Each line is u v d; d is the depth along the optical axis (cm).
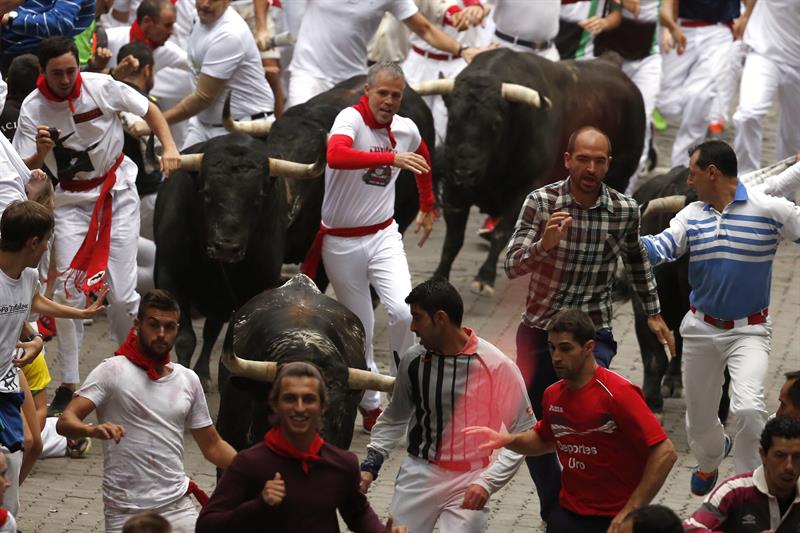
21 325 1808
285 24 3919
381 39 3916
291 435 1462
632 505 1673
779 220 2073
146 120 2436
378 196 2434
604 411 1691
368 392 2456
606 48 3962
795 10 3738
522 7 3656
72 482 2281
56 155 2420
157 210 2567
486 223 3697
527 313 2067
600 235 1994
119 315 2514
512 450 1752
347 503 1512
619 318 3209
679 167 2652
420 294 1778
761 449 1588
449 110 3141
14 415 1822
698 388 2141
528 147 3216
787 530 1596
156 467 1802
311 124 2784
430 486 1822
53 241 2384
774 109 5312
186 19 3719
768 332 2117
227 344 1781
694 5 4100
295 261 2853
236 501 1470
